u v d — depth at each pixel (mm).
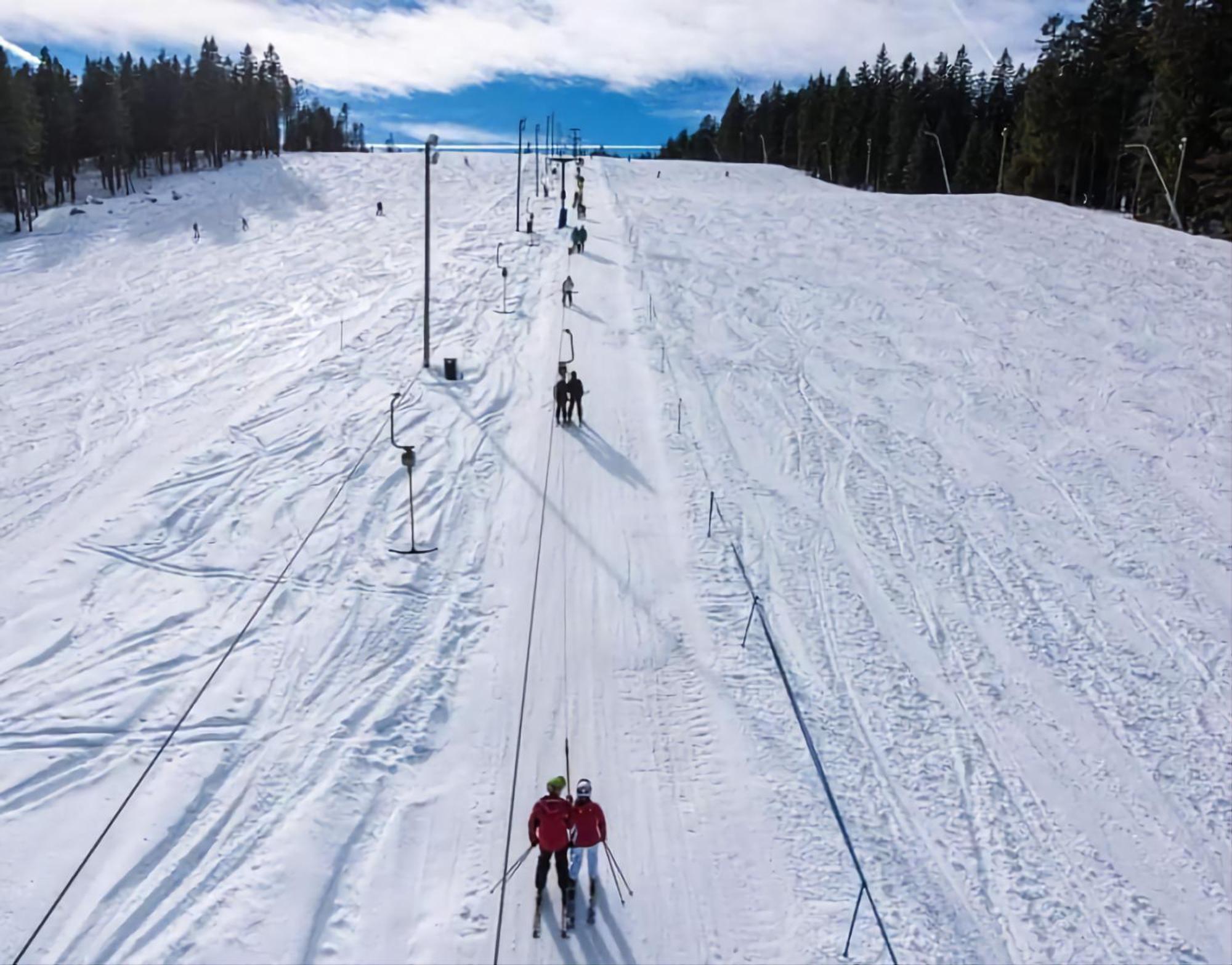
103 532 15305
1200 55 50875
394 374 24516
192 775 9773
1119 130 65750
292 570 14328
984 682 12758
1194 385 24656
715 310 30891
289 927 8031
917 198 53719
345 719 10812
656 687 11828
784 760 10656
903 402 23609
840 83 99875
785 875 8961
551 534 15852
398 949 7883
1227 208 46500
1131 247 38938
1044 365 26234
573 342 26234
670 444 20031
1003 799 10484
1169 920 9008
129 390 24797
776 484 18562
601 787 9961
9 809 9141
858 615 14141
